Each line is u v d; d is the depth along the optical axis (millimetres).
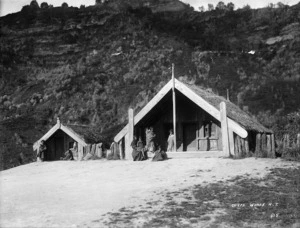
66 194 16203
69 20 188875
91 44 168125
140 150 25219
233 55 135375
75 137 34438
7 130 80562
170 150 26547
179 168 20750
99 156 29953
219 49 142250
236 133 23703
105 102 105938
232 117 24781
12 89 134000
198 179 17578
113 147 27359
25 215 13219
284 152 22141
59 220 12445
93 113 101188
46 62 160750
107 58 144250
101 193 15969
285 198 14023
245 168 19469
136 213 12875
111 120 96375
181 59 125750
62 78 127688
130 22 173375
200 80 107188
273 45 158375
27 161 60125
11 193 17016
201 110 27328
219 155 23938
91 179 19562
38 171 24719
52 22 191875
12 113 106250
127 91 108938
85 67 137750
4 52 163875
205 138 26984
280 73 123375
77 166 25031
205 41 151375
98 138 37125
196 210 13047
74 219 12484
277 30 174375
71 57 161875
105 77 122812
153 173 19875
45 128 87438
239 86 102625
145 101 99500
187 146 27719
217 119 24297
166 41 147875
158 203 13961
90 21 185750
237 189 15352
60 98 112000
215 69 115562
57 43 174500
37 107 109188
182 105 27781
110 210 13344
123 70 127062
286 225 11602
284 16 186250
